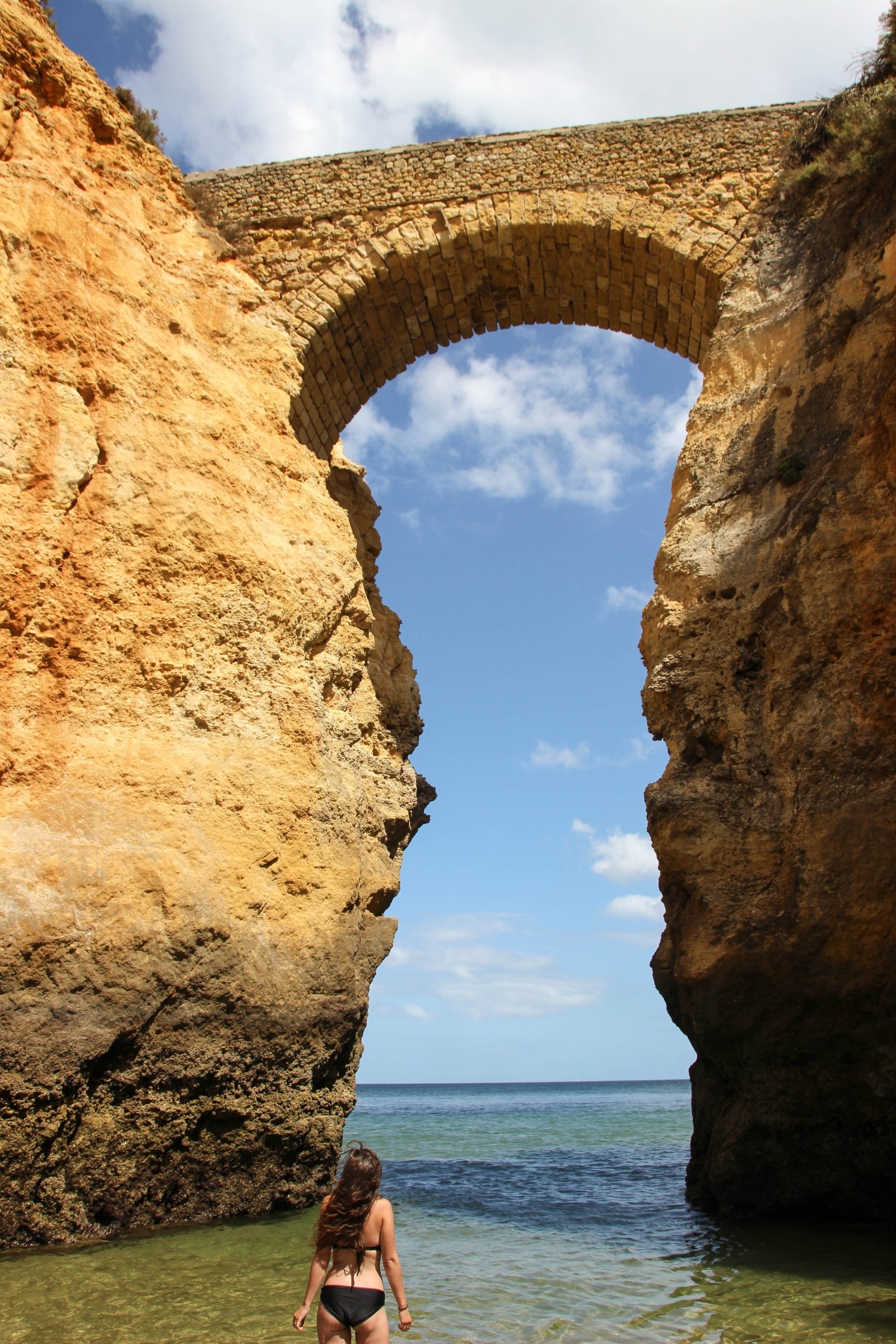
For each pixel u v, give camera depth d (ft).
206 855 33.71
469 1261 26.66
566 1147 71.00
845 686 33.86
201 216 48.08
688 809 35.83
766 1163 32.58
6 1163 27.63
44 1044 28.58
